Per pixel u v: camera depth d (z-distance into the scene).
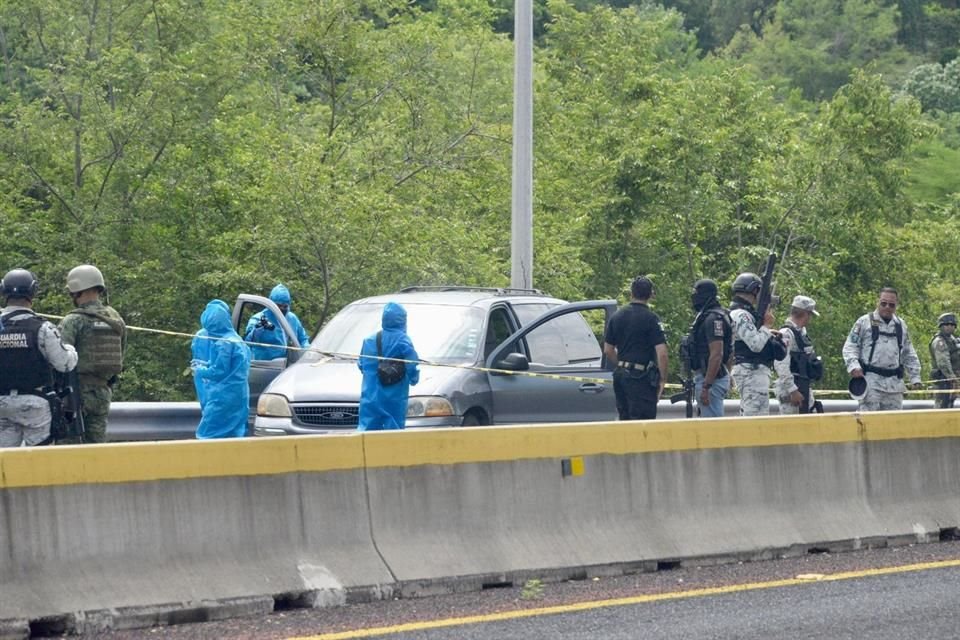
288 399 44.88
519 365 45.66
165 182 91.44
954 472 39.88
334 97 108.12
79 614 25.27
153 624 25.97
